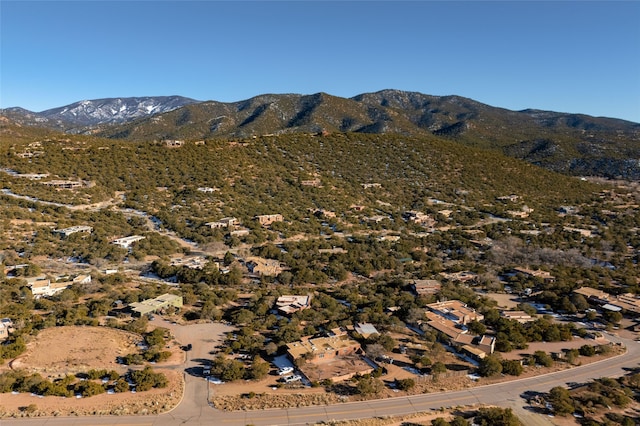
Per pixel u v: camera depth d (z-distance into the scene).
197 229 126.31
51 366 58.38
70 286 84.69
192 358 62.09
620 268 112.50
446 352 66.19
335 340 66.06
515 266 112.56
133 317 74.75
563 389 55.28
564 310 84.75
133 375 54.78
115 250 106.44
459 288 92.50
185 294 83.25
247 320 74.19
